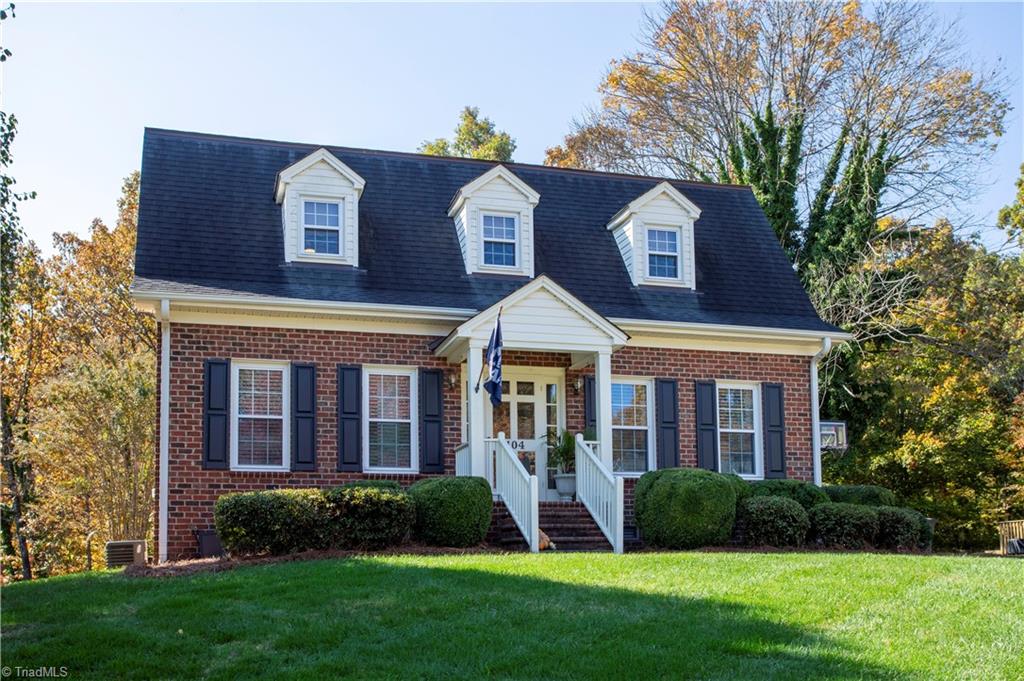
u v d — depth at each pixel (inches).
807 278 1251.8
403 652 372.2
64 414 1019.3
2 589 510.6
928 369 1177.4
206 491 684.7
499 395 676.7
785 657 367.6
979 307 1200.8
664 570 517.0
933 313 1181.1
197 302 689.0
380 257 786.2
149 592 471.5
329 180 775.1
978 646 378.9
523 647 376.5
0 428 1063.6
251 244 756.6
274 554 578.9
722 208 952.3
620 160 1660.9
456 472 742.5
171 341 694.5
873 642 384.8
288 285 737.6
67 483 1071.6
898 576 501.0
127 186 1358.3
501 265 813.9
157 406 690.2
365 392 737.6
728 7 1579.7
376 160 863.1
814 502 738.2
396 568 512.7
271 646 382.6
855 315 1185.4
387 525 606.5
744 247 920.9
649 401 811.4
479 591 460.4
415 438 743.7
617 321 782.5
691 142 1619.1
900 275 1213.1
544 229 864.9
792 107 1517.0
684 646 378.3
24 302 1166.3
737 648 376.5
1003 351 1161.4
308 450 711.7
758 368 842.2
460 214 822.5
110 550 689.6
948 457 1105.4
